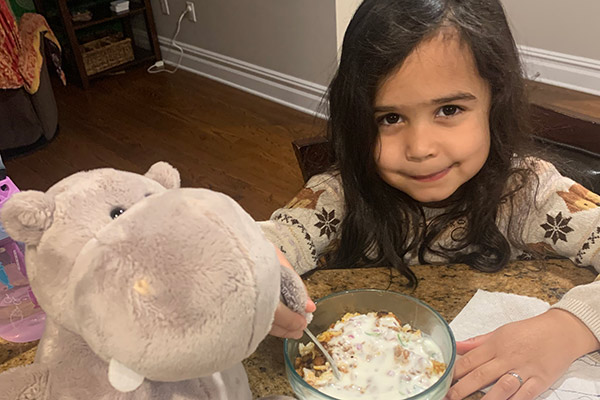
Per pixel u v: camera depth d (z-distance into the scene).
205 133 3.02
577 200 0.92
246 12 3.13
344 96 0.82
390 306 0.69
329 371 0.63
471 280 0.81
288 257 0.92
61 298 0.37
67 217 0.38
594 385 0.65
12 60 2.64
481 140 0.78
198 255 0.34
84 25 3.54
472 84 0.74
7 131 2.81
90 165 2.81
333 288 0.82
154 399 0.41
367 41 0.75
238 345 0.35
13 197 0.38
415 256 1.02
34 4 3.50
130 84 3.68
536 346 0.67
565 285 0.79
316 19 2.76
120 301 0.34
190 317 0.33
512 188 0.96
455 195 0.95
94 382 0.40
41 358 0.43
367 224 0.95
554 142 1.12
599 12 2.73
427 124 0.76
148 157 2.85
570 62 2.94
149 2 3.77
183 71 3.79
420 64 0.71
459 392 0.65
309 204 1.00
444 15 0.72
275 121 3.08
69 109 3.39
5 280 0.72
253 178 2.62
